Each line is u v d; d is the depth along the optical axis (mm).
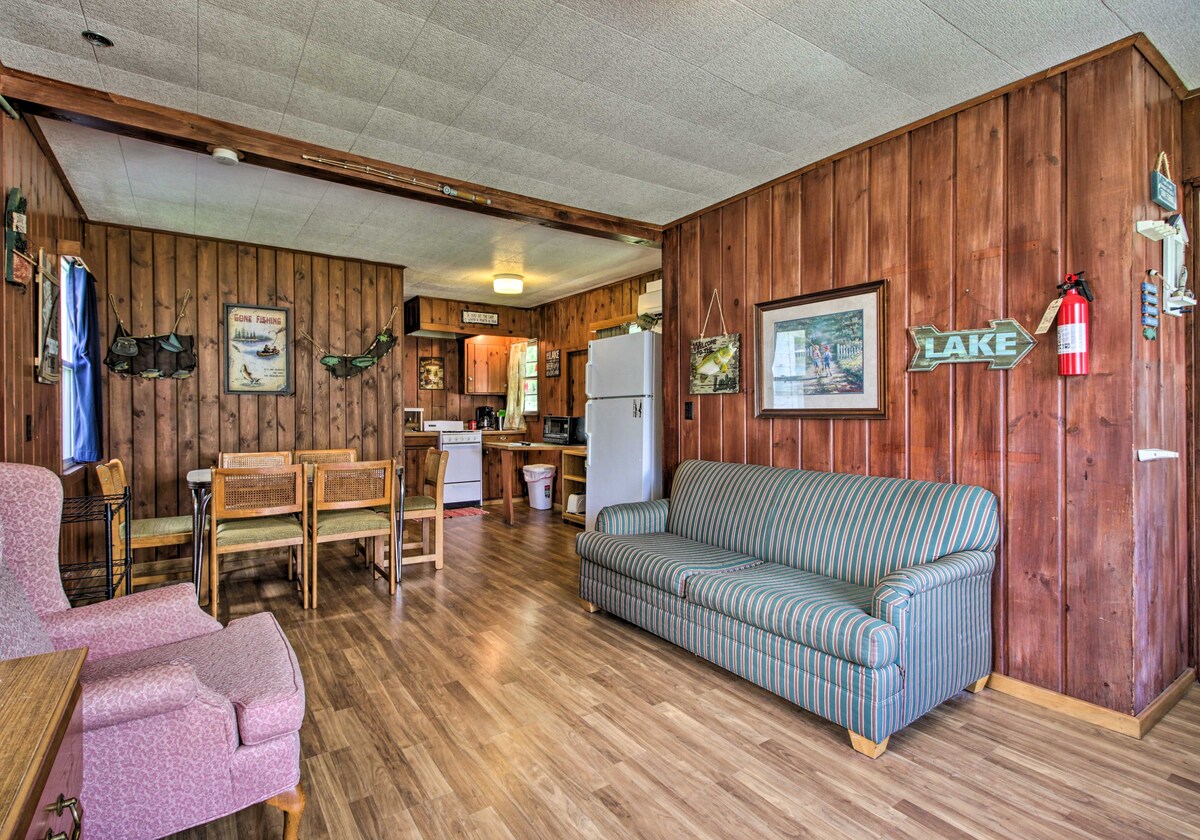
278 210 3949
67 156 3084
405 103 2590
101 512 2883
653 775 1966
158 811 1370
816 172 3230
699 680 2641
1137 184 2207
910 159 2826
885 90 2510
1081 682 2324
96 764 1304
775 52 2230
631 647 2988
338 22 2027
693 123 2787
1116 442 2221
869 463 3000
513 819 1756
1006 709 2396
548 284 6438
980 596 2459
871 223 2982
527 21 2031
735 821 1749
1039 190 2410
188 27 2045
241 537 3430
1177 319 2525
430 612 3469
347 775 1958
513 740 2162
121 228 4305
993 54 2258
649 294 5383
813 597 2361
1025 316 2451
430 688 2545
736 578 2631
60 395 3244
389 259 5262
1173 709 2385
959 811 1788
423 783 1919
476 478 7168
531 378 8023
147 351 4363
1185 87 2502
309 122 2752
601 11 1983
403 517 4047
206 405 4605
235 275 4719
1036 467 2428
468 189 3492
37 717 791
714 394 3836
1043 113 2393
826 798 1851
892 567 2557
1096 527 2273
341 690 2523
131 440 4340
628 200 3771
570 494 6398
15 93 2326
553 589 3920
